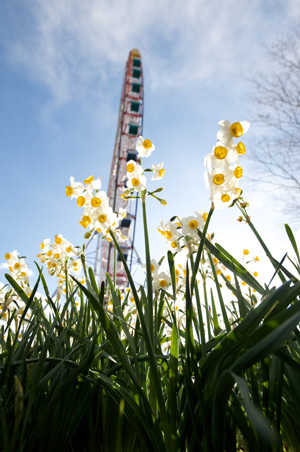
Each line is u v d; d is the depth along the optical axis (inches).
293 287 45.7
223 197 51.4
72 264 90.7
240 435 85.5
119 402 52.3
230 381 39.1
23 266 94.2
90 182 67.6
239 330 43.9
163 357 55.5
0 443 47.3
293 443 60.8
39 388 49.9
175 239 63.3
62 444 51.5
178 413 50.1
